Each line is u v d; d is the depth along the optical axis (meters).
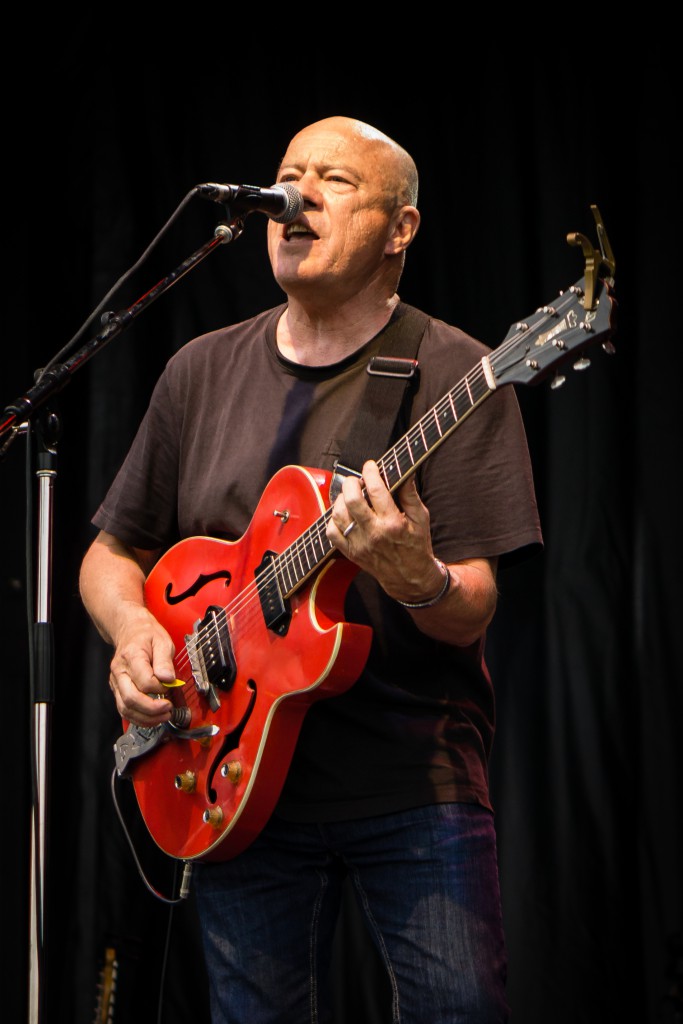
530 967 6.99
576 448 7.41
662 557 7.21
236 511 4.60
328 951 4.44
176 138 8.14
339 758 4.23
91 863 7.50
